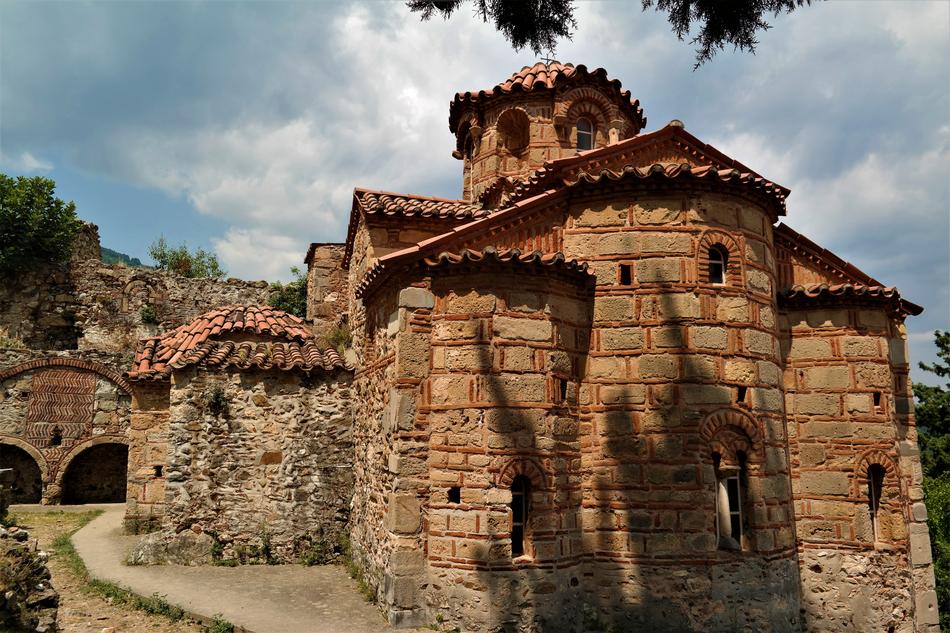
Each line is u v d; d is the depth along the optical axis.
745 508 12.12
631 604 11.60
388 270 12.81
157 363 19.08
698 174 12.38
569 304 12.46
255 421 16.38
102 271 31.47
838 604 13.38
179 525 15.65
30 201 29.86
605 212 12.73
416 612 11.36
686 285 12.31
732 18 8.59
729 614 11.46
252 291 33.41
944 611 18.34
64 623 11.34
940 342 29.42
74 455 24.36
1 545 9.49
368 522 14.08
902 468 14.77
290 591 13.47
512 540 11.42
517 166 18.42
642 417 12.07
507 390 11.55
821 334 14.20
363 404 15.65
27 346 29.75
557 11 9.17
